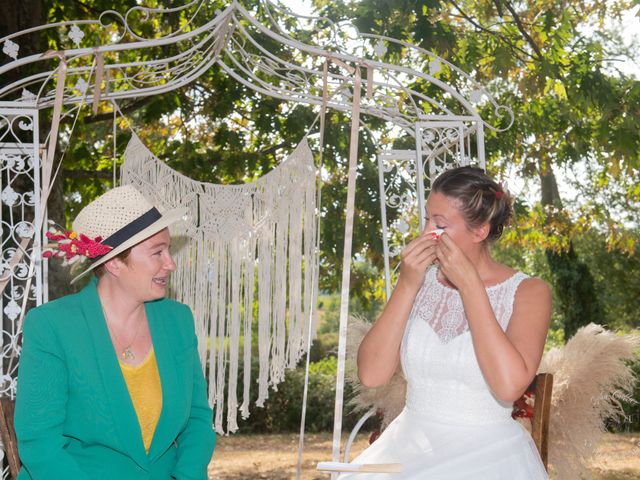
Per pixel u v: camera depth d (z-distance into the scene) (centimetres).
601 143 736
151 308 233
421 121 376
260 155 768
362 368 229
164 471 222
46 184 242
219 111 772
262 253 426
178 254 414
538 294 224
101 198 223
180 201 414
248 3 714
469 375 224
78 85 347
